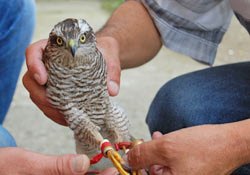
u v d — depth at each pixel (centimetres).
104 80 60
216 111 67
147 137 107
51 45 59
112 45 69
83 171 55
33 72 60
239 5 67
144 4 79
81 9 304
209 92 70
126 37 78
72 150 103
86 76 58
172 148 54
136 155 56
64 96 59
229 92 69
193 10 77
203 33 79
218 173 55
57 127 116
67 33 58
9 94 85
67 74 58
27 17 82
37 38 214
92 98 59
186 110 68
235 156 55
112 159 57
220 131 55
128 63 80
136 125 114
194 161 54
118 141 61
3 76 81
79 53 57
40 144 106
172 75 158
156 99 74
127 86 145
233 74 73
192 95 70
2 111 85
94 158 59
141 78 154
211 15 78
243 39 183
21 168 56
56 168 55
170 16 78
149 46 81
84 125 59
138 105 128
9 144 64
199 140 54
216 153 54
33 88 61
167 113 71
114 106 62
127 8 82
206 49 79
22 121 119
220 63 161
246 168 64
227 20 79
